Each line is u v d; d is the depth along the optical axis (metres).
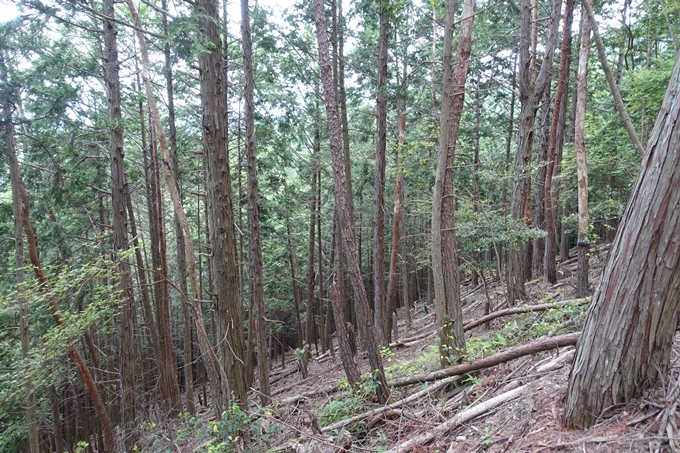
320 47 5.60
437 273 6.10
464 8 6.14
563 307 6.88
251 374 13.25
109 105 10.05
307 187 20.94
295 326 27.11
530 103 10.07
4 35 8.48
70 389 16.25
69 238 12.11
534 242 13.87
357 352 13.41
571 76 15.12
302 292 25.05
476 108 15.89
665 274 2.59
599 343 2.92
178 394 12.21
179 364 23.66
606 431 2.80
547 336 6.25
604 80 15.52
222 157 6.64
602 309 2.91
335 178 5.65
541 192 13.60
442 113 5.83
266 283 22.89
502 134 17.33
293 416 7.36
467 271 15.05
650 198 2.60
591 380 2.97
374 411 5.53
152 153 11.55
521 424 3.66
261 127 12.84
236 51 13.83
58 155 10.23
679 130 2.47
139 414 11.48
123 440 9.56
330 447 5.02
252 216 10.16
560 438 3.06
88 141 11.10
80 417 16.77
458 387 5.64
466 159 9.41
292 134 14.16
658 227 2.58
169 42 6.12
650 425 2.63
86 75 10.20
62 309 9.95
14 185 9.36
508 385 4.81
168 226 23.52
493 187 13.16
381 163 11.80
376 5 10.48
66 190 10.35
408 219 21.27
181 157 15.06
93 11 5.64
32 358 7.89
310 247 17.61
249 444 5.79
